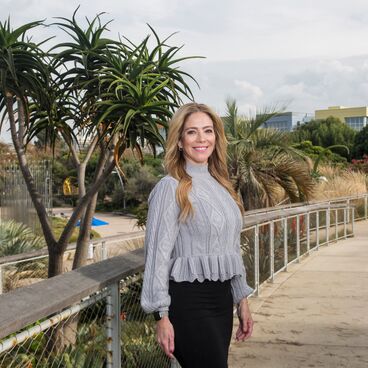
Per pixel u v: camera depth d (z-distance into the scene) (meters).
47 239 5.45
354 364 4.11
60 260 5.47
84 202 5.27
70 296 1.89
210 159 2.44
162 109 4.80
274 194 9.68
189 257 2.16
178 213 2.16
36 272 6.88
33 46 4.88
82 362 2.49
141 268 2.61
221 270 2.18
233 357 4.28
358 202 16.41
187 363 2.16
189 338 2.12
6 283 6.45
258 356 4.29
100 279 2.18
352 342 4.63
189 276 2.13
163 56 5.11
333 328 5.04
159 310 2.11
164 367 3.41
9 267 6.54
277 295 6.41
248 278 6.16
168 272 2.15
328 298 6.22
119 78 4.80
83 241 5.58
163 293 2.09
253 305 5.93
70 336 2.75
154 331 3.29
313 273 7.79
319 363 4.14
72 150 5.72
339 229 12.44
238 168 9.24
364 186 17.52
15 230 10.42
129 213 34.25
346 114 115.38
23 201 12.62
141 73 4.93
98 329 2.68
